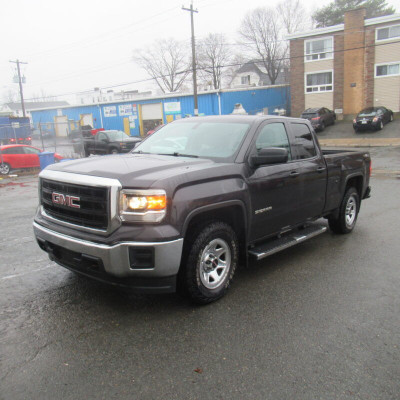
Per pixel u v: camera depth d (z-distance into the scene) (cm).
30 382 270
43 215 401
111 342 321
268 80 6097
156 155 448
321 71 3378
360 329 343
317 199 533
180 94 3562
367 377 278
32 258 530
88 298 403
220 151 430
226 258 401
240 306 386
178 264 342
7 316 365
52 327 345
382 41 3084
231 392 261
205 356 302
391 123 2933
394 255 536
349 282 446
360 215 770
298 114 3541
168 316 365
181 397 256
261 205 432
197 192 356
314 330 340
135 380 273
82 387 265
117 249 325
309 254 545
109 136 2253
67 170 377
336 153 638
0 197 1071
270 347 314
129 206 330
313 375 279
